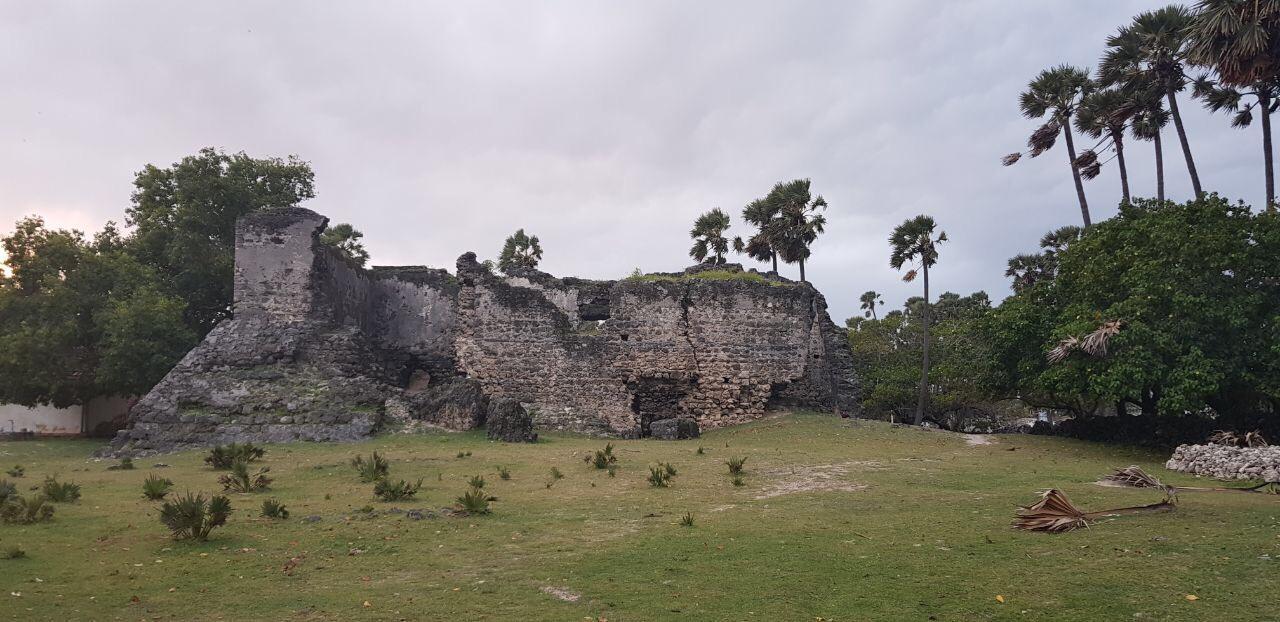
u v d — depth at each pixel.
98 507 9.40
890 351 35.84
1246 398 17.30
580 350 24.12
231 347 20.27
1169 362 16.00
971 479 11.78
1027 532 7.37
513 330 24.19
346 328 21.98
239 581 6.05
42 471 13.66
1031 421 40.84
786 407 24.77
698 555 6.76
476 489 9.94
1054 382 18.23
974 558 6.36
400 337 27.41
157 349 22.55
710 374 24.38
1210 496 9.35
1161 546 6.42
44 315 23.17
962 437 19.77
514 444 17.72
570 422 23.22
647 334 24.38
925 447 17.59
